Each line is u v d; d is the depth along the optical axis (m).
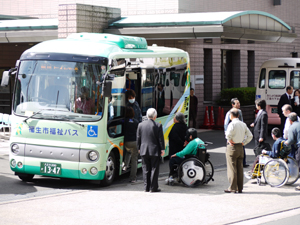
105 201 8.44
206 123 20.02
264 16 16.36
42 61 9.66
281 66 17.98
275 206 8.27
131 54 10.50
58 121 9.41
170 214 7.62
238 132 9.05
